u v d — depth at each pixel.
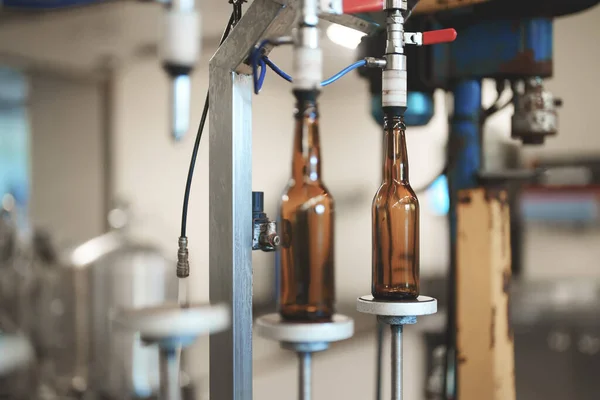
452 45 1.05
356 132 3.48
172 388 0.67
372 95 1.13
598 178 3.00
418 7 0.98
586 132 3.00
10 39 2.73
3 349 0.75
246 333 0.80
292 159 1.00
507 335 1.05
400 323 0.75
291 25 0.74
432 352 1.64
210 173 0.81
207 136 0.85
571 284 2.86
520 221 3.12
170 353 0.67
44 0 1.78
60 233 3.10
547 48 1.04
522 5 0.98
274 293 2.47
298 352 0.88
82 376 1.94
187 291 0.77
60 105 3.17
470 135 1.06
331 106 3.45
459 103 1.07
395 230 0.83
